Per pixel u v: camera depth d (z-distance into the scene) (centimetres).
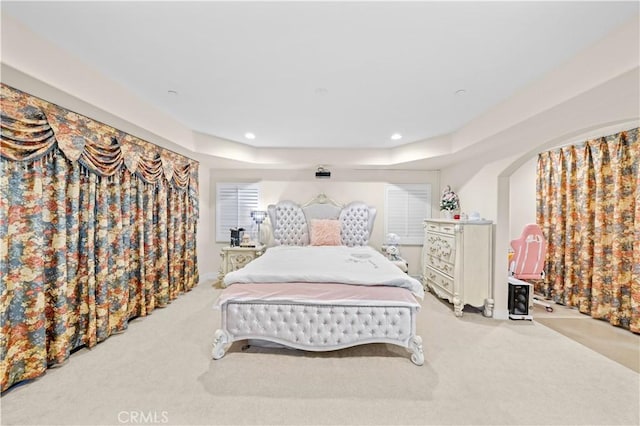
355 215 495
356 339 238
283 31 166
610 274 321
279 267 280
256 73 218
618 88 177
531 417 170
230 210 513
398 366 225
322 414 172
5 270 186
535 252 370
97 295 259
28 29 166
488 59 195
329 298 239
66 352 224
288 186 517
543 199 417
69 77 193
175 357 236
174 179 384
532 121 243
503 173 330
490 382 204
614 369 221
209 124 347
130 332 284
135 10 149
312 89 246
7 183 187
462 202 429
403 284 248
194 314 333
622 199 309
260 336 241
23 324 198
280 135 394
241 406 178
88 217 246
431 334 286
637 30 151
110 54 194
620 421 166
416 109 292
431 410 175
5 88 182
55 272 220
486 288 338
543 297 411
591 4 142
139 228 317
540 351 251
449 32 165
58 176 219
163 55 194
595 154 337
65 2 143
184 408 175
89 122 245
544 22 156
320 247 438
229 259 451
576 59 190
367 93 253
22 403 178
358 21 156
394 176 514
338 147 462
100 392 189
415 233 512
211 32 168
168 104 283
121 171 292
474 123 321
